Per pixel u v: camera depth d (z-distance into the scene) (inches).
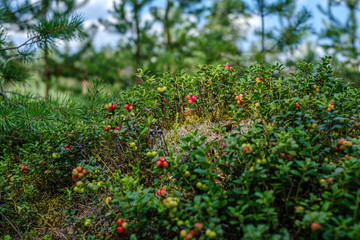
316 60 135.0
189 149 82.5
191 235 67.3
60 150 116.2
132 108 116.4
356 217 65.2
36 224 109.1
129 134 114.9
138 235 80.7
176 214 72.1
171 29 399.9
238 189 74.7
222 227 78.3
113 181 106.0
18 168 118.9
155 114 123.0
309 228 70.4
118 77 367.6
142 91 117.6
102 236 86.2
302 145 83.0
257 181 77.4
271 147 81.0
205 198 69.4
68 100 163.8
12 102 160.9
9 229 108.7
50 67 361.1
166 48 395.9
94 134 119.8
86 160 117.0
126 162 117.0
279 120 94.4
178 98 137.3
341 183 69.7
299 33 298.4
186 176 82.3
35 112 144.7
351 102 95.7
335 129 102.7
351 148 79.2
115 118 114.0
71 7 230.4
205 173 75.2
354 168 70.2
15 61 185.3
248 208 77.1
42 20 147.3
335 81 107.7
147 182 106.0
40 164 120.3
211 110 137.1
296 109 95.3
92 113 143.0
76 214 109.3
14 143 161.6
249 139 82.0
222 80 132.6
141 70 124.8
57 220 107.7
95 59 384.2
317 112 102.1
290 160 76.9
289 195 76.4
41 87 349.4
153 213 84.0
